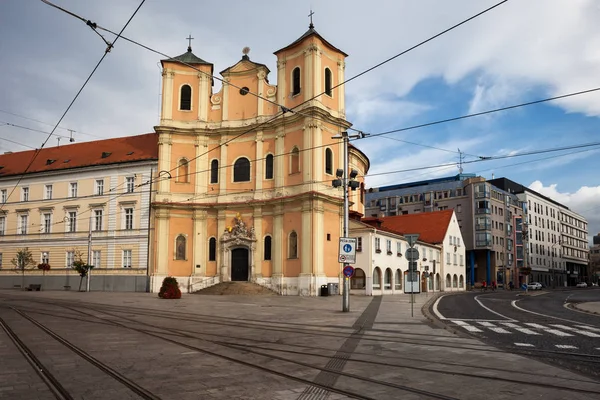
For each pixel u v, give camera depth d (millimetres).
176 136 49844
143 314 22562
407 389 8195
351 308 28094
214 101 50500
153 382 8594
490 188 89938
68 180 54312
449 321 20312
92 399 7465
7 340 13641
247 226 47094
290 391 8016
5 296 37375
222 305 29609
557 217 125625
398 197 100812
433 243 64312
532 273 105062
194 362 10484
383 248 48938
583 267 143625
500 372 9586
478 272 89062
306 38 44844
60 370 9578
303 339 14367
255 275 45844
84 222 52562
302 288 42188
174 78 50438
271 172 46938
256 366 10031
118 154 53938
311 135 43531
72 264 52031
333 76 46594
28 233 55562
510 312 25828
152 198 49719
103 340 13781
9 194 57656
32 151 62000
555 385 8477
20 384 8383
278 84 47062
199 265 48000
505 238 93812
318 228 42969
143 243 49188
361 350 12305
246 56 49875
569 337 15117
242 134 45906
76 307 26281
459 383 8648
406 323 19359
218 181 49000
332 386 8359
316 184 43125
